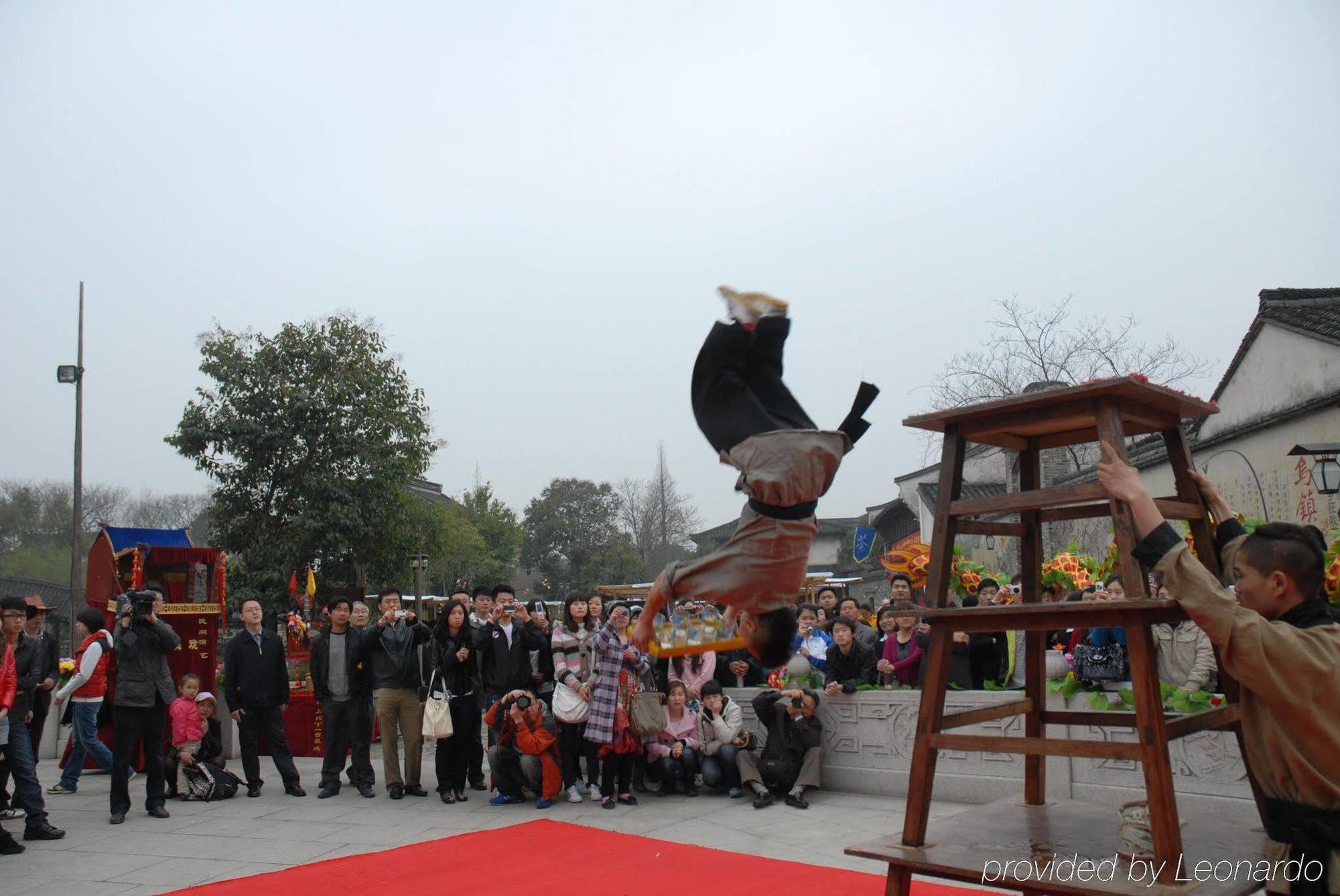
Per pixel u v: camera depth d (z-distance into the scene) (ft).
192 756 27.78
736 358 10.66
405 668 27.68
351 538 57.26
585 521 134.41
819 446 10.07
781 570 10.23
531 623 27.99
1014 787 23.00
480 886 17.51
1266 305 38.22
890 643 27.27
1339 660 8.59
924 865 10.37
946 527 11.45
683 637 11.38
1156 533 9.32
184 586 35.81
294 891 17.51
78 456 65.67
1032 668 13.03
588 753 26.04
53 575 115.03
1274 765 9.36
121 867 20.04
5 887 18.71
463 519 97.81
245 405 55.77
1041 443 13.16
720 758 25.86
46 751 37.78
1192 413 11.76
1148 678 9.58
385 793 28.45
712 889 16.85
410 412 60.34
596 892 16.94
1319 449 31.22
